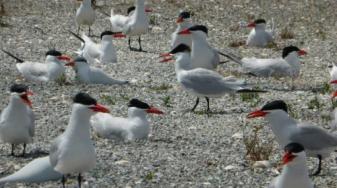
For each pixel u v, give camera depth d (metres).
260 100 17.77
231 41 25.86
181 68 17.19
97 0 31.47
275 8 30.94
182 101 17.66
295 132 12.22
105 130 14.37
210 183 11.84
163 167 12.56
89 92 18.16
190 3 31.25
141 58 22.75
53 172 11.60
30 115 12.89
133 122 14.28
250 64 20.95
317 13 30.30
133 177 11.98
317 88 19.41
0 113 14.05
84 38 22.72
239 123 15.72
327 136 12.38
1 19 27.11
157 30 27.06
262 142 14.22
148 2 31.00
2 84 18.73
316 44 25.50
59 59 19.36
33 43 24.17
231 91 16.52
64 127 15.05
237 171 12.47
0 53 22.53
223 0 31.98
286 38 26.42
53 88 18.42
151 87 18.98
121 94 18.09
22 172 11.56
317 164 13.12
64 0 30.94
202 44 19.05
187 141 14.27
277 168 12.66
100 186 11.49
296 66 20.67
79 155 10.39
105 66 21.47
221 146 13.98
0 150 13.42
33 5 29.86
